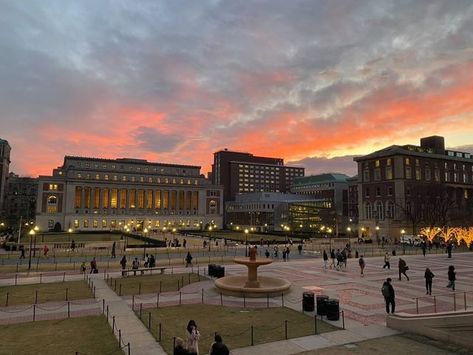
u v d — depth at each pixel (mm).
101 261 51156
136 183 163875
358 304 25000
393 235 97875
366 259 54594
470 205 100688
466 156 121688
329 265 46812
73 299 26312
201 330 19109
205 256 58812
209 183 189750
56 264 45719
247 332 18828
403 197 98688
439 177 107625
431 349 16359
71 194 148875
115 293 28375
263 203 188625
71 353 15820
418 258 56406
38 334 18375
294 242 91188
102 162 161375
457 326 16875
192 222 174250
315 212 164375
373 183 107500
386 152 103125
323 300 21906
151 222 165000
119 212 159250
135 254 60844
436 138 118438
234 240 96562
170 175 172375
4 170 173375
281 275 38219
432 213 91125
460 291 29516
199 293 28609
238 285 30609
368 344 17078
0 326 19781
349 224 140500
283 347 16641
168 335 18156
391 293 22141
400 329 19172
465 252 68812
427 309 23547
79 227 149500
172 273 39469
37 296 27359
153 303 25141
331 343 17188
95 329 19188
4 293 28516
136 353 15781
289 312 22875
